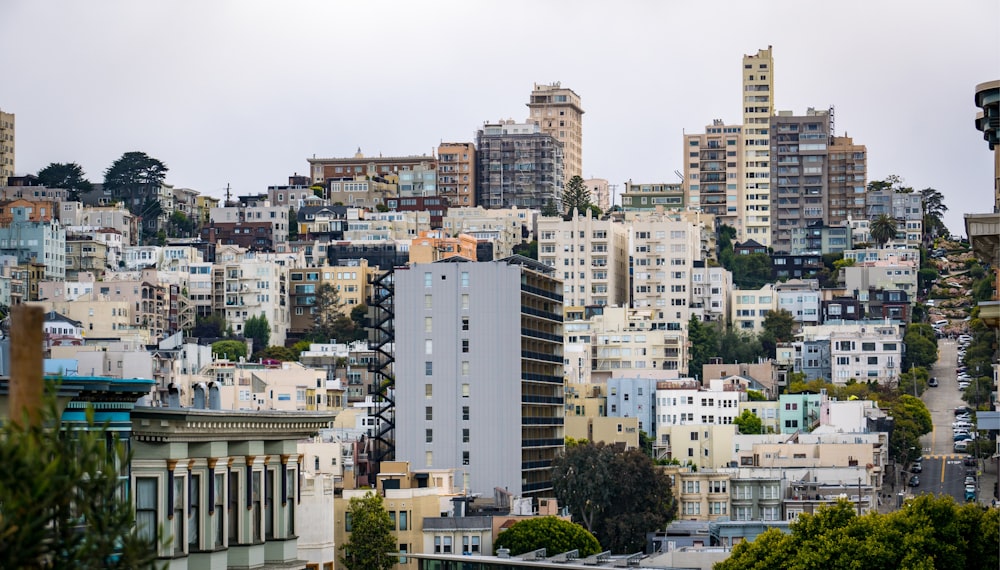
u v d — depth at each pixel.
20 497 78.25
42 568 80.81
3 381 121.31
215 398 171.50
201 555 147.00
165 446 141.12
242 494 155.50
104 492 82.31
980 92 162.25
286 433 162.88
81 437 82.75
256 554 156.88
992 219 158.12
